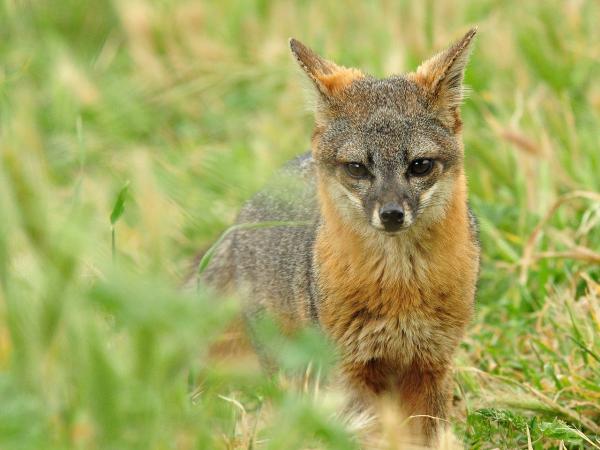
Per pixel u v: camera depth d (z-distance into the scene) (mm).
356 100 9875
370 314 9523
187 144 15781
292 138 15617
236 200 14109
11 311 6633
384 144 9500
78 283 6570
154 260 8422
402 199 9203
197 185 14352
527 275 12102
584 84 16109
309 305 9977
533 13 17203
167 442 6680
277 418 7324
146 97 16859
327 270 9617
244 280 11281
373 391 9859
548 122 14914
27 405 6473
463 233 9586
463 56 9797
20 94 10383
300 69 10211
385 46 17078
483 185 13977
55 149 14422
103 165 14336
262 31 18266
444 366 9727
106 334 7023
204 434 7133
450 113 9867
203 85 17188
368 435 9117
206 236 13305
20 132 8172
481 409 9383
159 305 5824
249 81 17312
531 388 9680
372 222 9195
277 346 7352
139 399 6371
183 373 7797
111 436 6359
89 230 7031
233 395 9055
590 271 11828
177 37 18062
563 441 8891
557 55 16328
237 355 11211
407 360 9703
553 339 10898
